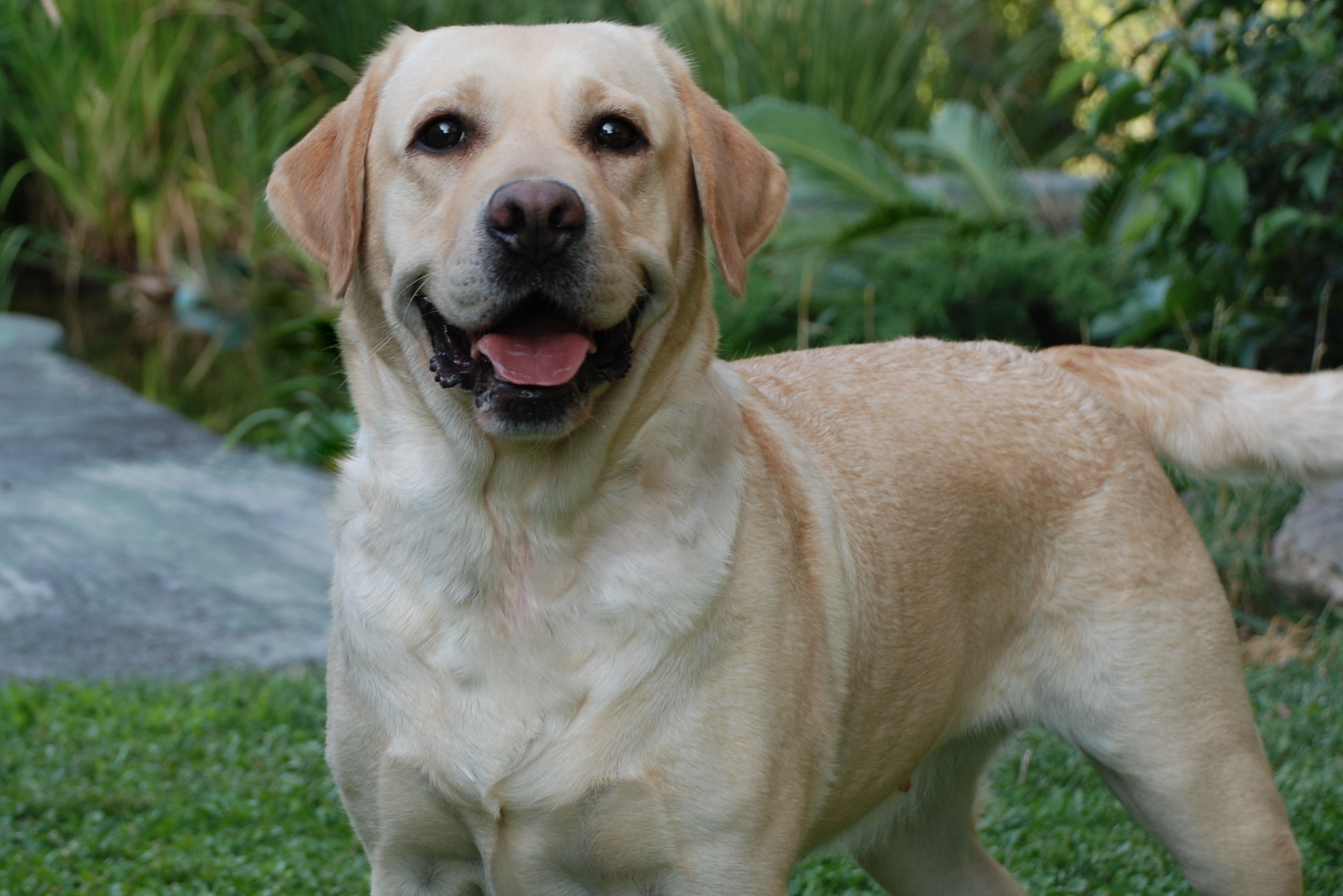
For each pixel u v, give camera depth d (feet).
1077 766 15.03
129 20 44.04
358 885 12.85
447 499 8.63
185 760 15.48
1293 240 20.13
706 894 8.64
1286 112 20.20
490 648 8.55
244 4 44.45
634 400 8.70
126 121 44.32
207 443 28.68
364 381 9.26
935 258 24.03
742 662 8.66
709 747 8.52
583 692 8.49
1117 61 26.32
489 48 9.03
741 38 39.32
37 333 36.60
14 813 14.24
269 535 23.81
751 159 9.86
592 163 8.80
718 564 8.67
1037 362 11.18
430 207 8.87
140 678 18.06
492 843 8.73
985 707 10.69
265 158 43.55
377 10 44.98
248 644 19.53
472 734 8.55
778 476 9.49
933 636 10.05
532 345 8.43
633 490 8.66
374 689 8.82
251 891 12.78
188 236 44.55
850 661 9.44
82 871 13.03
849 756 9.70
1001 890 11.85
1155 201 23.04
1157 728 10.28
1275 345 21.02
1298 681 16.46
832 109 38.99
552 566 8.54
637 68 9.25
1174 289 20.84
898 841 11.73
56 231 46.83
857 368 10.86
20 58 45.11
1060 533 10.48
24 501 24.97
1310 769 14.52
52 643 19.48
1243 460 11.28
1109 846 13.33
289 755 15.60
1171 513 10.75
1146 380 11.47
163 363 35.88
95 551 22.82
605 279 8.33
